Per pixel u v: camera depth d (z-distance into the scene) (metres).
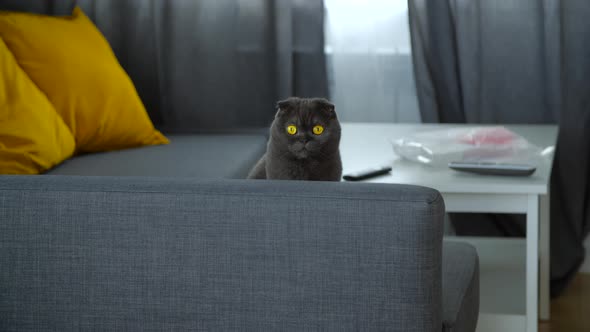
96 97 2.32
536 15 2.63
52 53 2.27
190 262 1.28
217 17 2.82
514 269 2.26
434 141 2.08
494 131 2.12
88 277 1.31
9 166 1.94
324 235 1.23
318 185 1.25
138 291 1.30
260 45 2.81
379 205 1.21
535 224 1.79
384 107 2.87
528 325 1.83
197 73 2.86
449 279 1.49
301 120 1.47
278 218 1.24
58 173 2.07
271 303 1.27
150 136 2.48
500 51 2.67
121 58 2.86
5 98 2.01
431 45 2.69
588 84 2.62
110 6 2.83
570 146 2.65
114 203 1.28
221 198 1.25
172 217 1.27
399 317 1.23
